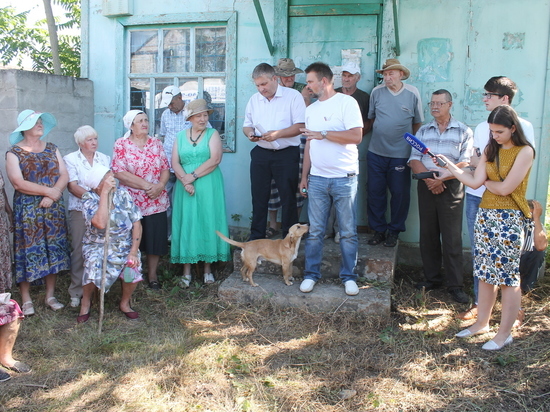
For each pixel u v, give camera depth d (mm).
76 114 5680
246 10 5320
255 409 2859
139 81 5820
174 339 3713
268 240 4398
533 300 4336
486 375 3170
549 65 4668
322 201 4086
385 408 2854
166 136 5312
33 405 2910
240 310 4152
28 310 4141
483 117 4887
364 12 5020
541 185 4805
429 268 4539
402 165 4605
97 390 3053
